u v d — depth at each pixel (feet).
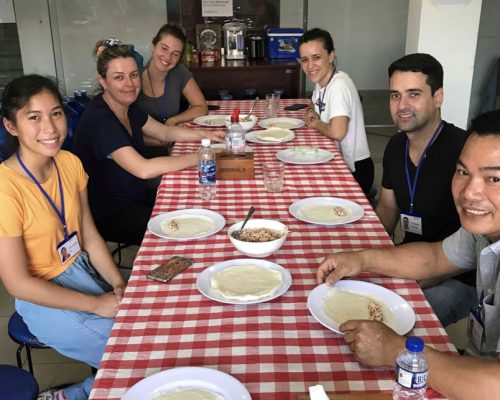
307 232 5.47
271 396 3.21
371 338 3.45
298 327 3.88
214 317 4.00
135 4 15.62
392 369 3.43
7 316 8.30
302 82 16.88
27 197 4.91
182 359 3.55
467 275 5.94
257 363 3.50
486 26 14.16
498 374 3.05
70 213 5.40
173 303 4.19
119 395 3.24
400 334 3.74
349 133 9.37
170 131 9.00
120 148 7.34
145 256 4.97
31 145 4.87
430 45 11.85
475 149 3.57
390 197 7.14
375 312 3.96
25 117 4.78
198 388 3.22
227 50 15.34
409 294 4.37
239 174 7.02
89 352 5.20
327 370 3.43
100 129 7.39
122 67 7.55
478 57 14.48
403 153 6.64
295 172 7.31
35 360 7.31
